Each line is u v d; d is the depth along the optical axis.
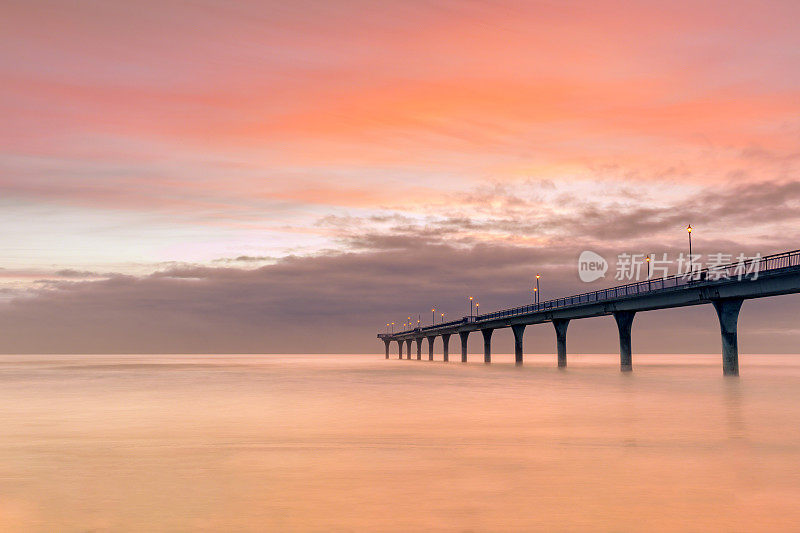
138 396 58.41
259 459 24.17
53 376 110.31
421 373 115.31
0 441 29.47
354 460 23.81
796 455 24.55
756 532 14.68
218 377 102.25
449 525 15.37
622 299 96.44
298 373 119.88
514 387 69.62
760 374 113.88
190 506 17.25
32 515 16.53
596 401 50.25
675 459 23.72
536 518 15.87
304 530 15.08
